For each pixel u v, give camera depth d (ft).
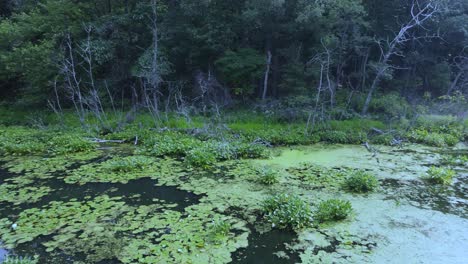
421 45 67.05
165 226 22.36
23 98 65.41
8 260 17.37
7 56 59.21
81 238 20.79
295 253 19.43
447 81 65.05
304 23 58.59
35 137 48.06
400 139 49.14
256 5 55.88
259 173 32.76
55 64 58.44
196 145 41.57
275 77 66.44
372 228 22.36
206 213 24.34
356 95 61.82
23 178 31.99
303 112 55.11
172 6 66.64
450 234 21.67
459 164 37.60
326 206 24.08
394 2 66.85
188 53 65.16
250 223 22.95
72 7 65.26
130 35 64.85
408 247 20.10
